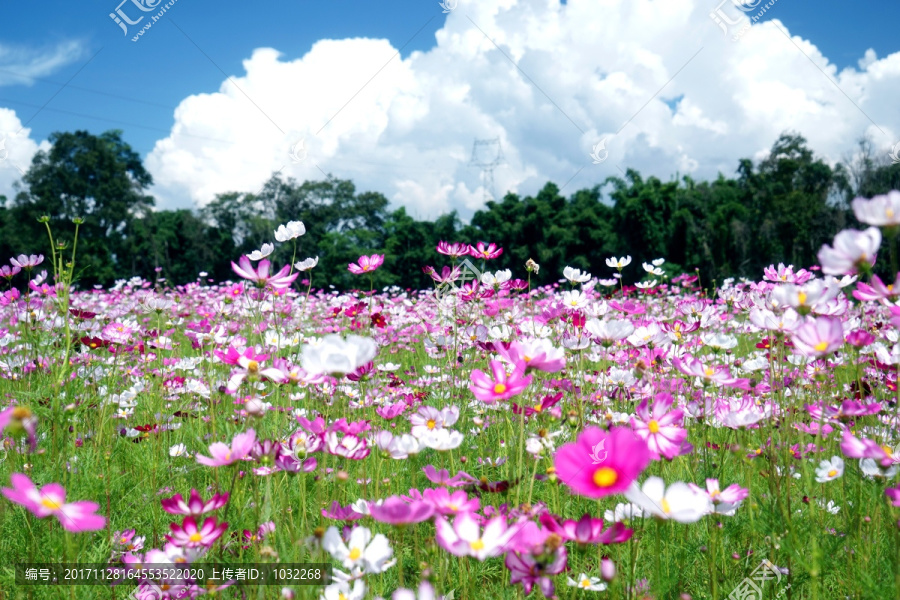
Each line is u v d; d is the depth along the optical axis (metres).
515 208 42.34
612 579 1.07
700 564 1.79
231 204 44.19
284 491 1.80
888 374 2.42
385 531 1.87
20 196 33.34
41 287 3.11
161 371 3.30
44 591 1.62
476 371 1.41
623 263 3.62
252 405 1.50
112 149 36.31
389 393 3.05
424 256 43.19
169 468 2.44
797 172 39.44
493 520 1.13
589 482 1.03
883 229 1.20
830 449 2.29
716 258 37.81
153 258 41.00
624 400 2.49
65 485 2.12
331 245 42.31
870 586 1.49
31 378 2.77
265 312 3.37
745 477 2.18
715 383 1.85
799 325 1.45
